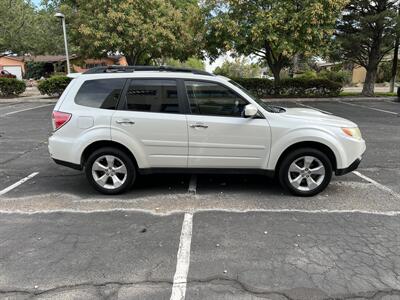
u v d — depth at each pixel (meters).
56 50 26.86
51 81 22.05
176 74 5.05
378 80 41.69
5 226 4.20
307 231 4.05
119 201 4.96
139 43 19.92
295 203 4.89
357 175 6.18
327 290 3.01
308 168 5.08
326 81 21.66
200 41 19.88
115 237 3.92
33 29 24.89
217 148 5.02
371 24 19.33
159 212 4.58
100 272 3.26
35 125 11.66
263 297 2.92
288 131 4.95
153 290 3.00
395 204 4.86
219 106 5.02
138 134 4.98
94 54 21.11
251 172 5.14
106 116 4.98
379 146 8.45
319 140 4.94
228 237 3.91
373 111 14.92
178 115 4.98
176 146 5.02
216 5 18.70
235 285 3.07
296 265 3.37
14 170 6.52
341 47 19.80
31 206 4.80
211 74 5.11
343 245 3.75
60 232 4.05
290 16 17.36
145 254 3.57
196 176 6.05
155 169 5.14
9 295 2.94
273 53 20.98
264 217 4.43
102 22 19.42
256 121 4.97
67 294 2.96
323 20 17.33
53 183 5.77
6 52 25.80
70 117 5.03
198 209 4.68
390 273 3.25
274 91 21.78
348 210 4.65
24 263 3.41
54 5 26.48
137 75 5.06
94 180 5.15
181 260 3.45
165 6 21.39
